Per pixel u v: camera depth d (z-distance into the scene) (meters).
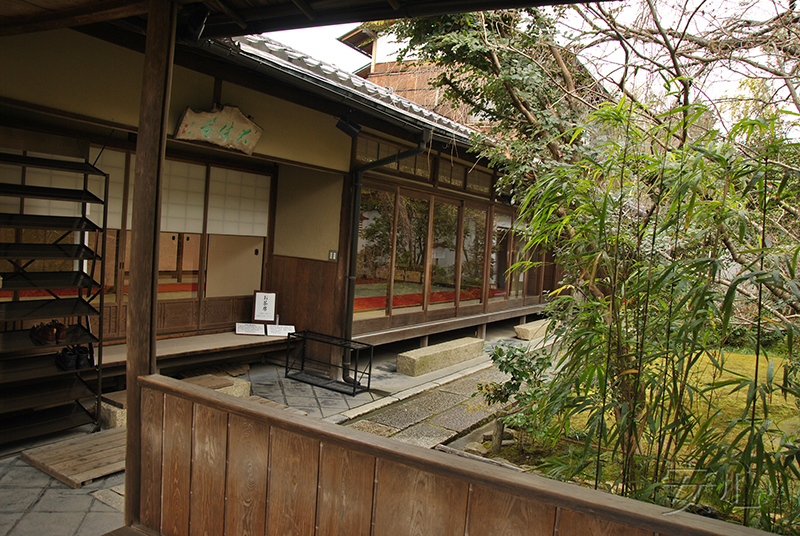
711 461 2.08
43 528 3.04
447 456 1.88
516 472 1.78
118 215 5.56
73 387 4.49
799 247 1.82
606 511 1.56
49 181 4.96
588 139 4.34
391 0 2.40
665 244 2.88
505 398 4.51
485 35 4.80
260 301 7.15
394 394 6.46
